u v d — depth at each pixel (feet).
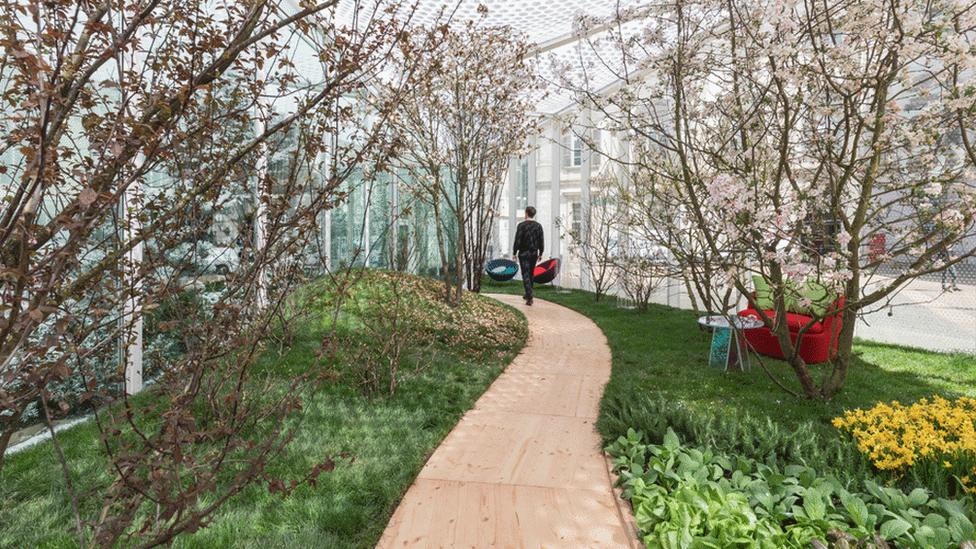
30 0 3.49
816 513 7.79
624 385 16.19
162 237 6.32
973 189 13.14
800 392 15.83
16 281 3.96
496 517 8.66
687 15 13.65
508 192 56.24
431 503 9.10
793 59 11.80
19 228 3.69
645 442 11.29
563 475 10.26
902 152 14.34
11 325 3.67
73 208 4.07
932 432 10.38
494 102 27.96
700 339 24.25
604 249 37.47
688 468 9.33
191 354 6.62
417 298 26.02
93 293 5.62
